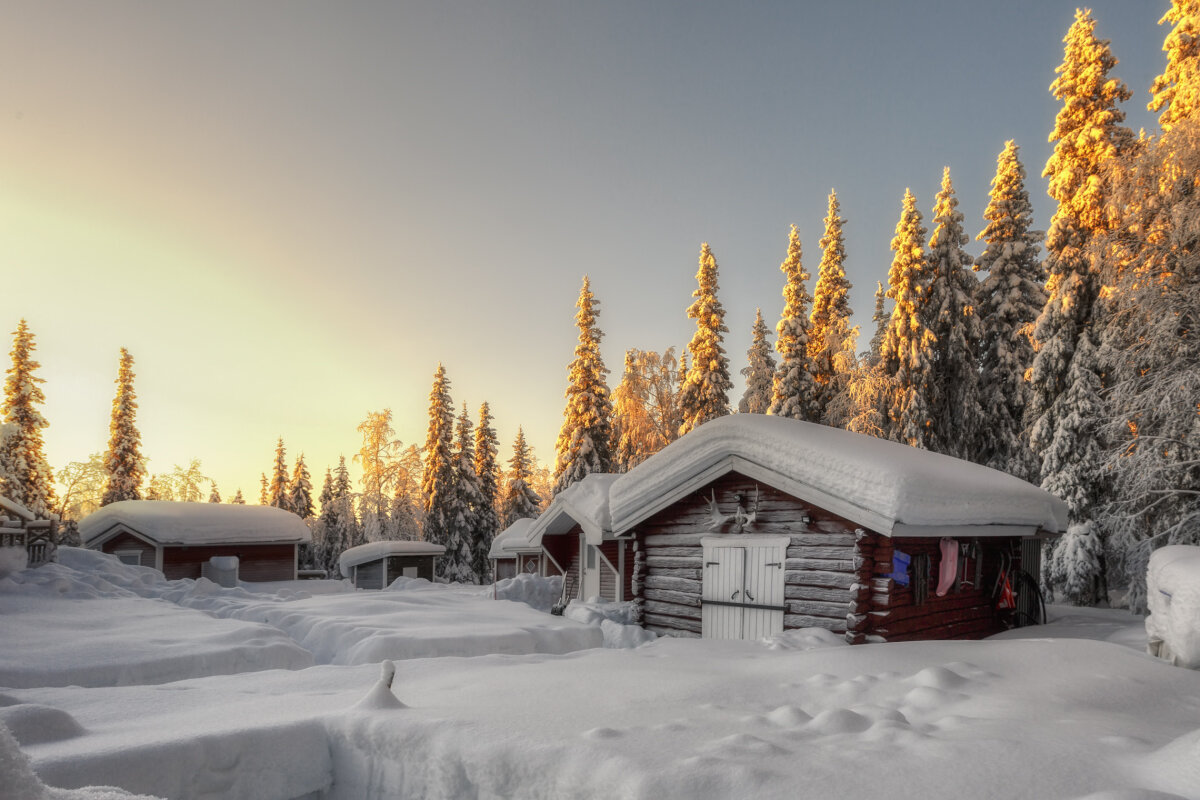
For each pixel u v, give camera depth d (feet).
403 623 45.37
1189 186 53.16
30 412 128.26
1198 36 59.93
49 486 130.82
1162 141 52.03
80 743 17.02
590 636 44.75
